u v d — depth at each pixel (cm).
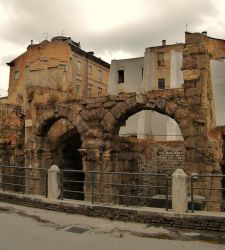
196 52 1973
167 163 3447
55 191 1597
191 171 1902
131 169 2775
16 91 5631
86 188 2205
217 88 2639
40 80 5247
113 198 2191
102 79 6450
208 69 2119
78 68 5641
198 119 1920
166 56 4931
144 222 1322
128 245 1041
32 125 2516
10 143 2916
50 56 5238
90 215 1443
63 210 1520
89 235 1152
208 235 1162
